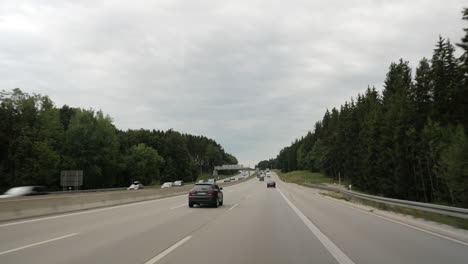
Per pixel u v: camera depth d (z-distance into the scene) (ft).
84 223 45.75
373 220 51.75
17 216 50.39
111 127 258.57
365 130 246.27
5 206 48.67
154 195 112.68
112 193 83.46
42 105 201.36
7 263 23.30
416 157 172.86
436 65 173.17
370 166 215.31
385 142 196.95
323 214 61.26
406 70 253.65
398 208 63.26
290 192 160.97
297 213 62.85
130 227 42.19
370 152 216.13
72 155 225.76
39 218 51.90
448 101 106.42
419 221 48.85
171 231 38.96
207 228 41.81
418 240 33.60
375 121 217.97
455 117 106.22
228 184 270.26
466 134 109.29
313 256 26.23
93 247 29.04
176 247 29.32
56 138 222.07
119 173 307.37
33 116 192.95
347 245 30.89
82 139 233.14
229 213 61.77
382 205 70.18
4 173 174.09
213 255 26.30
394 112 200.85
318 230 40.78
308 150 591.78
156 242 31.65
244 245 30.63
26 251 27.25
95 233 37.01
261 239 34.06
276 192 160.04
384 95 266.98
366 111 298.76
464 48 91.61
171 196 127.95
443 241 33.04
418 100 198.29
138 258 24.95
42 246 29.40
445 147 144.66
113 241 32.07
